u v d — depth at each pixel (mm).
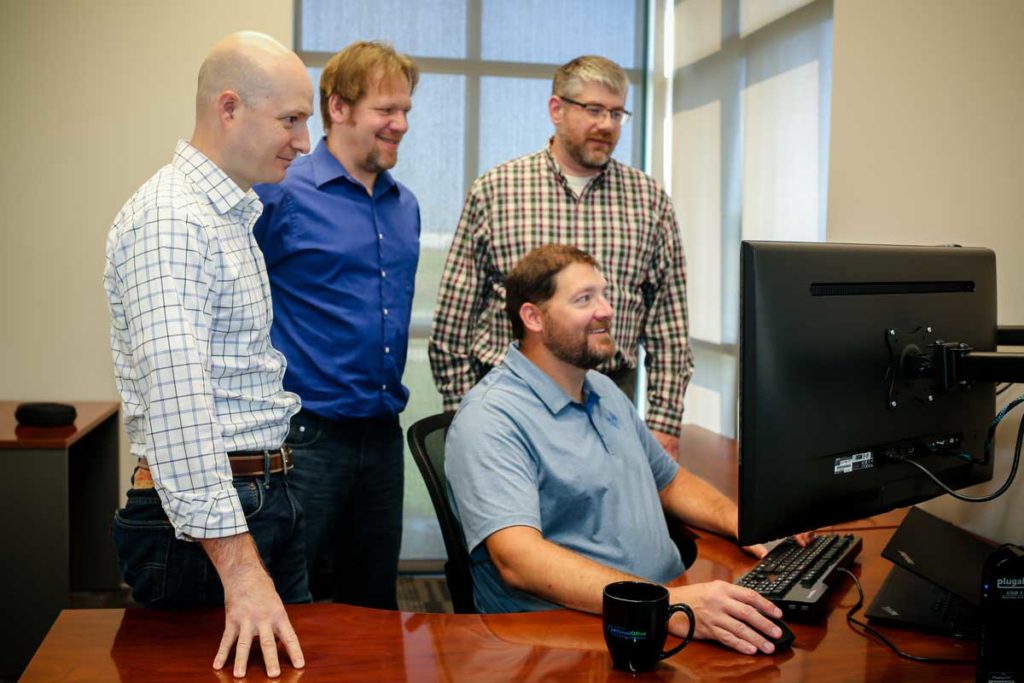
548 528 1872
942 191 2090
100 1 3490
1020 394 1843
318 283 2408
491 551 1696
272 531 1609
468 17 4172
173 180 1508
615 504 1881
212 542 1363
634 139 4383
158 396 1378
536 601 1737
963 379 1456
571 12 4258
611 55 4320
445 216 4227
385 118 2402
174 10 3516
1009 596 1238
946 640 1434
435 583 4121
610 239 2750
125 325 1494
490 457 1784
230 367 1541
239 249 1569
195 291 1444
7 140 3518
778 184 3102
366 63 2375
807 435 1347
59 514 2961
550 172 2762
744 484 1312
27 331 3600
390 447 2561
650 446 2094
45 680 1244
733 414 3465
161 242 1419
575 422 1917
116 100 3531
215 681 1253
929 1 2100
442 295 2805
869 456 1424
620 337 2740
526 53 4234
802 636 1445
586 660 1342
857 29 2188
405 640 1406
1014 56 1940
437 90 4184
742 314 1306
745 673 1305
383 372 2482
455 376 2793
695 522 2004
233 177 1622
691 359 2887
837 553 1746
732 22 3490
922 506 2107
